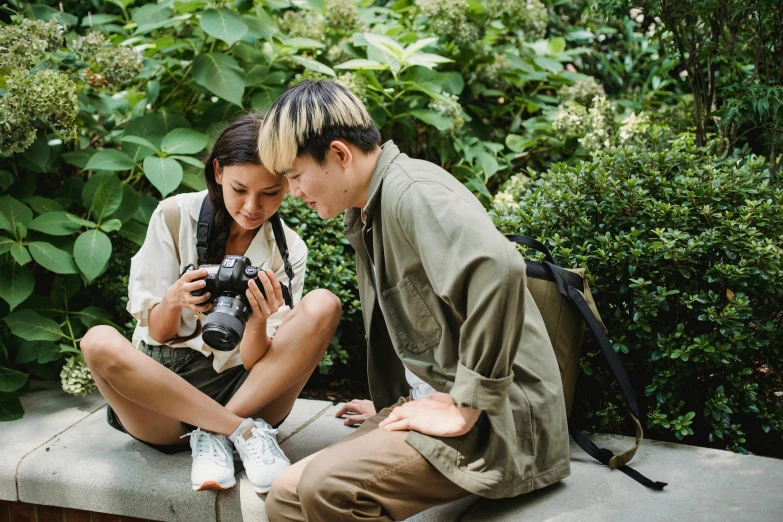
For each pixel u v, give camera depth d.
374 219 1.71
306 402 2.52
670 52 3.07
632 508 1.74
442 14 3.51
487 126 3.83
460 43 3.60
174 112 3.15
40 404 2.56
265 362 1.97
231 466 1.91
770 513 1.70
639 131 3.05
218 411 1.93
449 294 1.49
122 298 2.78
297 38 3.31
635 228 2.34
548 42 4.23
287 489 1.71
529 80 4.00
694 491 1.82
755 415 2.24
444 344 1.66
